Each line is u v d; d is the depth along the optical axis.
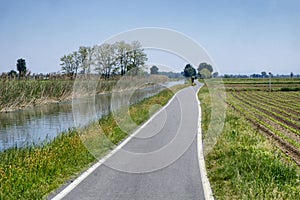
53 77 33.72
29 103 27.48
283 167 8.11
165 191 7.00
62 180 7.80
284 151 11.35
